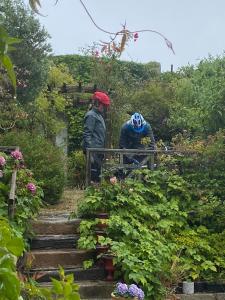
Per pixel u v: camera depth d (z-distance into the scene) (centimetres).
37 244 833
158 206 920
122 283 733
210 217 934
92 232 840
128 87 1738
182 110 1639
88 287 770
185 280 830
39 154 1026
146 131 1030
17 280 167
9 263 173
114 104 1549
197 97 1418
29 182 848
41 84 1409
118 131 1533
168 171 971
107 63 1605
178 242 877
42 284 765
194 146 980
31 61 1359
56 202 1034
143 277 767
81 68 2041
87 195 896
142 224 886
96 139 1018
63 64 1939
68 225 869
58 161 1052
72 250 833
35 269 786
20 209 804
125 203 893
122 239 833
